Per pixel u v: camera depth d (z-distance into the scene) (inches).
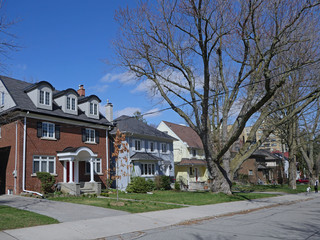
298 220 472.1
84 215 509.7
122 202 693.9
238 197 842.8
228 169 917.2
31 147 850.8
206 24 681.6
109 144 1187.3
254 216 533.3
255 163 1934.1
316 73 879.1
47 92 927.0
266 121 1327.5
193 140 1780.3
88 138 1055.0
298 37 724.0
